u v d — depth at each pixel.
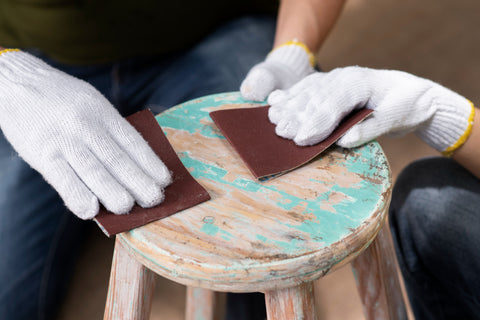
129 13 1.14
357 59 2.06
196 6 1.23
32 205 1.12
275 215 0.60
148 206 0.61
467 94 1.80
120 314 0.67
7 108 0.68
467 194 0.84
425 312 1.02
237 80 1.18
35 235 1.12
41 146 0.63
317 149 0.69
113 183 0.61
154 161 0.64
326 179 0.66
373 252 0.73
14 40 1.20
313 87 0.74
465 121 0.75
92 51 1.19
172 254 0.56
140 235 0.58
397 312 0.82
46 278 1.14
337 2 1.06
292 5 1.05
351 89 0.71
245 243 0.56
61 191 0.60
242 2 1.34
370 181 0.65
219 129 0.73
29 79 0.71
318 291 1.31
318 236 0.57
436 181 0.89
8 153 1.12
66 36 1.15
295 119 0.70
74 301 1.30
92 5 1.10
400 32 2.20
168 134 0.75
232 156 0.70
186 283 0.56
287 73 0.87
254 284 0.55
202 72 1.23
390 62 2.02
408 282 1.01
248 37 1.28
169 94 1.25
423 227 0.89
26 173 1.11
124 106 1.28
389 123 0.72
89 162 0.61
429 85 0.75
